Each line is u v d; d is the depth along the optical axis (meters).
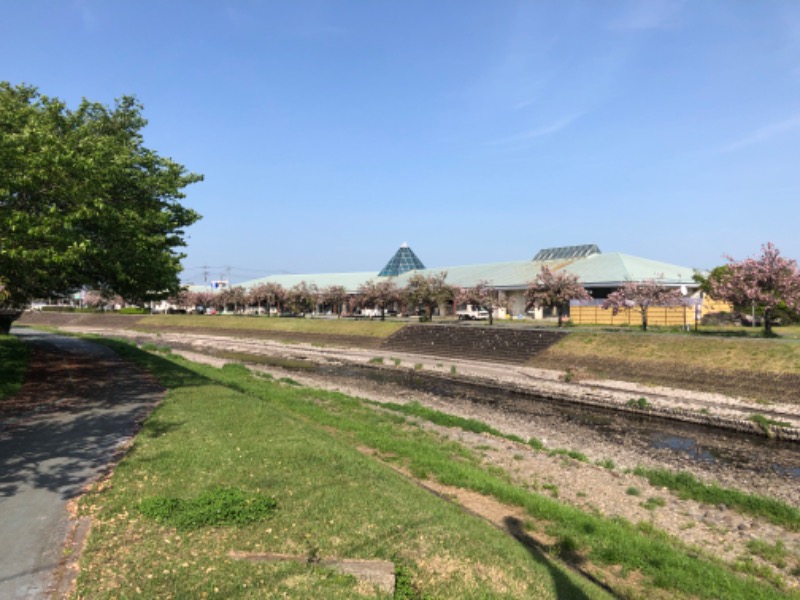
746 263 29.97
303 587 5.04
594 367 28.45
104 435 10.56
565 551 8.30
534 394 25.92
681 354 25.97
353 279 103.81
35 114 15.82
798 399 19.92
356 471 8.82
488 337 38.22
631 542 8.61
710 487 12.15
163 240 18.78
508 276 66.94
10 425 11.37
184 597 4.75
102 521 6.35
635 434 18.50
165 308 113.19
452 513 7.86
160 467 8.41
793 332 33.62
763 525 10.40
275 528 6.36
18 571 5.14
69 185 12.55
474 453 14.61
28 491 7.37
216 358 43.06
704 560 8.61
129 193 18.95
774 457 15.78
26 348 30.48
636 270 54.50
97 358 26.69
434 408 22.97
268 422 12.10
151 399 14.73
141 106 22.78
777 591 7.67
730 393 21.81
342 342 49.47
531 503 9.92
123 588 4.86
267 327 61.56
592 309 46.59
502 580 5.86
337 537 6.26
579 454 15.21
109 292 23.88
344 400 21.70
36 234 11.77
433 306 58.62
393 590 5.27
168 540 5.88
